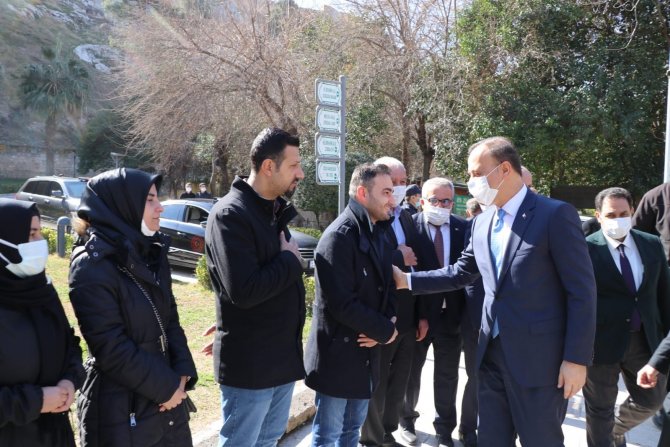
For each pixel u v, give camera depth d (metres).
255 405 2.55
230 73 16.05
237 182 2.57
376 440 3.53
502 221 2.69
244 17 17.00
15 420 1.90
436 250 4.12
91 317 2.13
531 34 13.01
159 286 2.37
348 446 3.07
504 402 2.71
